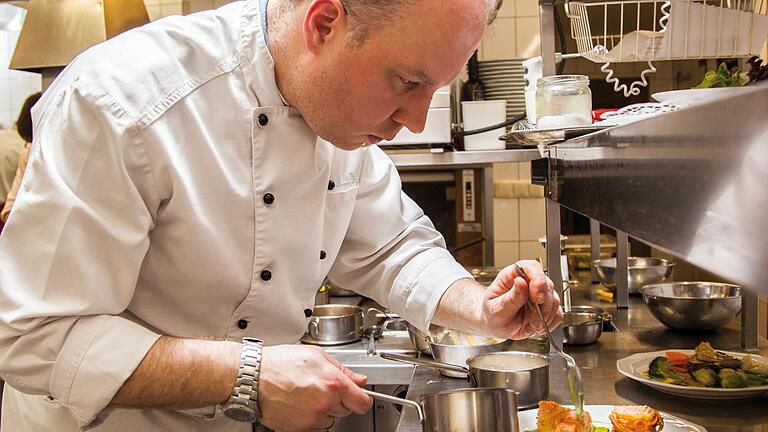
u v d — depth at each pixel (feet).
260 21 3.87
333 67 3.31
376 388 6.65
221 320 4.06
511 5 12.51
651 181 1.81
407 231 4.91
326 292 8.50
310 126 3.68
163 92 3.64
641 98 12.77
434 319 4.60
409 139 7.23
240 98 3.82
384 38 3.10
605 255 10.66
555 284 6.06
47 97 3.85
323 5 3.22
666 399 4.87
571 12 5.48
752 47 5.03
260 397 3.33
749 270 1.27
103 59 3.61
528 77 6.53
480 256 11.47
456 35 3.07
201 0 11.99
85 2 9.11
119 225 3.43
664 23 5.88
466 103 7.82
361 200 4.78
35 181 3.35
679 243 1.61
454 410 3.76
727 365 5.11
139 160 3.51
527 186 12.74
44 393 3.36
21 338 3.27
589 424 4.08
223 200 3.80
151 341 3.32
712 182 1.42
